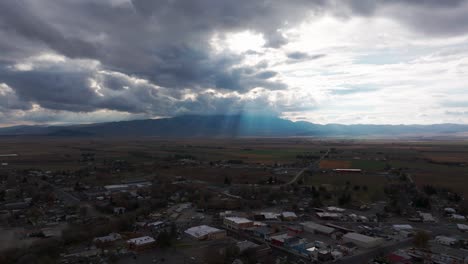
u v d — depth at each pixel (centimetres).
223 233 11594
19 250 9794
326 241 11181
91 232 11475
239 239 11375
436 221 13788
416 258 9706
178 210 14900
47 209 15175
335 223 13300
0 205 15800
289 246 10631
